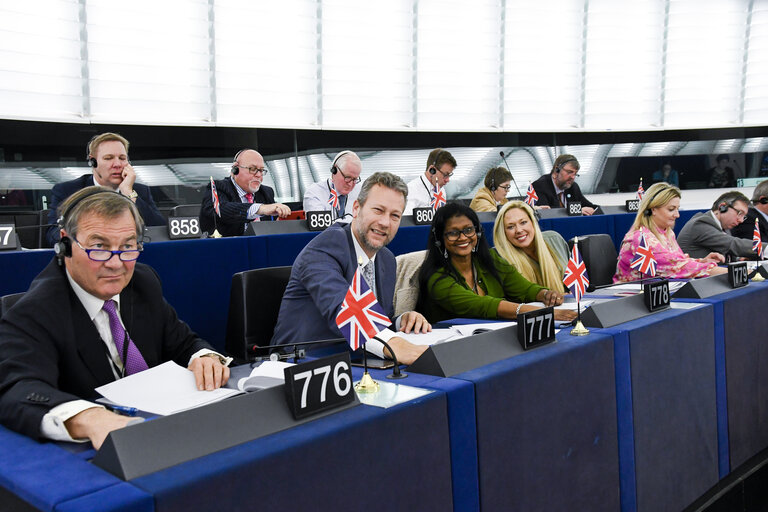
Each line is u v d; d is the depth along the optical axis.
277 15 5.96
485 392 1.14
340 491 0.92
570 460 1.33
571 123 7.49
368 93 6.57
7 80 4.76
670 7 7.39
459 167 7.15
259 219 3.89
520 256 2.63
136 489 0.73
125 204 1.25
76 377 1.22
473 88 7.05
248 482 0.81
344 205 4.43
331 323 1.71
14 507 0.76
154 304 1.43
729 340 1.90
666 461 1.62
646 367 1.55
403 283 2.31
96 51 5.15
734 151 7.75
